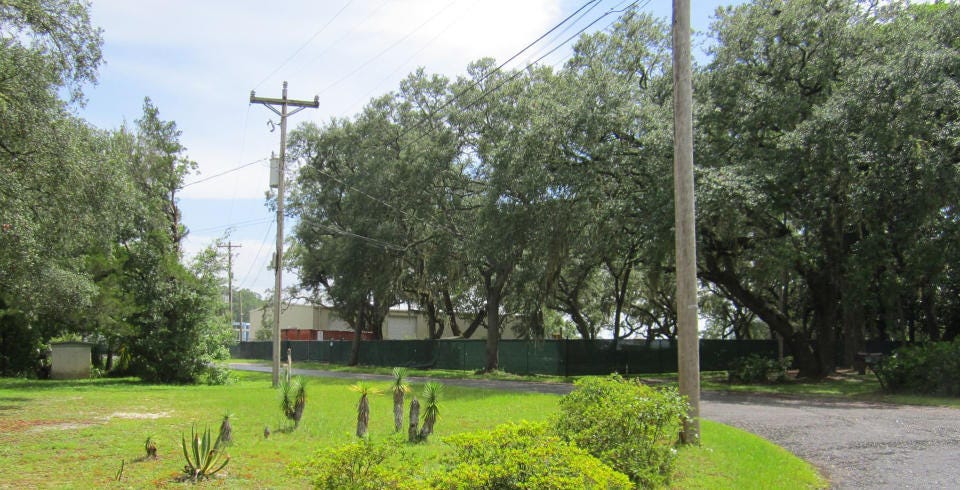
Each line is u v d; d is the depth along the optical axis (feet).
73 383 78.02
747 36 74.79
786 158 68.80
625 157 75.56
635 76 90.02
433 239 119.14
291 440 34.63
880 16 77.10
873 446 32.42
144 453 30.32
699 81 77.71
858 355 94.63
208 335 83.46
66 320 78.79
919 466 27.45
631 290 140.26
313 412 46.52
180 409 49.11
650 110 73.82
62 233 55.42
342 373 122.11
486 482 16.48
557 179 78.59
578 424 25.17
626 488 17.51
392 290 137.49
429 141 108.17
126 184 60.39
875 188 65.57
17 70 46.98
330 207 138.72
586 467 16.90
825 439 34.83
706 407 53.01
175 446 32.48
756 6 76.33
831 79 73.56
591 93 75.82
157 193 92.27
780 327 86.22
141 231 83.92
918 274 69.62
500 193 89.25
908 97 60.39
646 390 26.86
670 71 81.97
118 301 76.69
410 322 221.25
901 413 46.85
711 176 64.49
